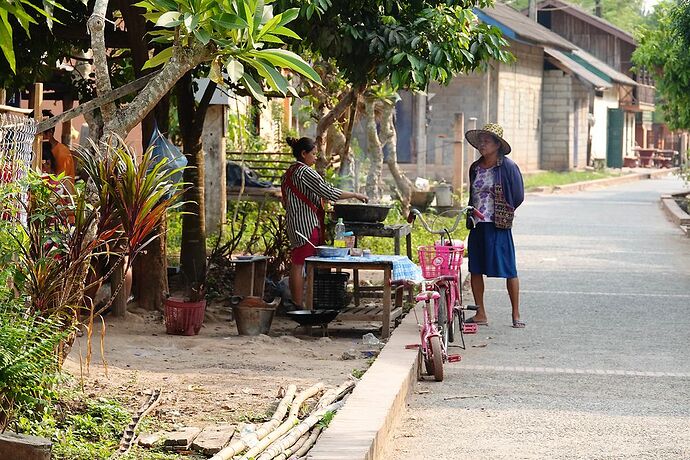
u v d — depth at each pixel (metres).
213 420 8.25
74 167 14.27
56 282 7.59
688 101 31.83
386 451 7.89
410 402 9.45
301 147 13.59
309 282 12.72
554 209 34.97
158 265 13.41
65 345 8.05
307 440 7.66
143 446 7.48
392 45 12.66
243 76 8.33
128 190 7.79
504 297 15.94
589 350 11.90
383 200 26.27
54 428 7.30
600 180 51.97
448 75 12.90
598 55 69.19
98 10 8.51
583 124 60.09
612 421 8.80
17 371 6.74
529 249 22.72
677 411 9.16
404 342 11.07
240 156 25.28
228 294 14.42
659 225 29.14
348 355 11.13
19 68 13.91
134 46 12.59
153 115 13.17
